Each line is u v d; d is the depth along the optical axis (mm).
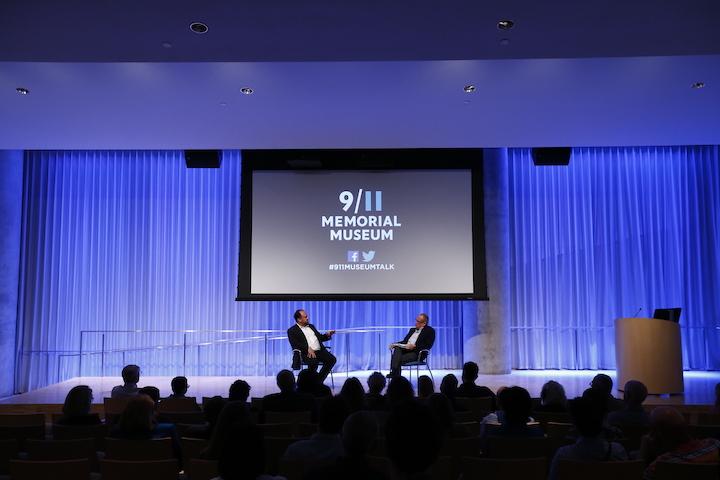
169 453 3857
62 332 12117
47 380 12047
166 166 12414
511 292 12273
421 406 1926
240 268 11094
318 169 11258
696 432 4332
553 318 12211
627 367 8992
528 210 12359
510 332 12188
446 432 4215
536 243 12312
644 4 5531
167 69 7637
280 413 5223
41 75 7793
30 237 12227
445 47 6398
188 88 8219
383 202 11203
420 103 8766
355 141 10469
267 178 11250
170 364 12180
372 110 9031
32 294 12141
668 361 8812
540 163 11703
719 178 12180
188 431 4504
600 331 12141
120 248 12250
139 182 12391
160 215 12336
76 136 10234
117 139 10398
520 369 12164
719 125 10000
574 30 6016
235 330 12164
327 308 12305
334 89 8250
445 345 12242
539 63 7520
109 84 8078
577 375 11344
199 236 12305
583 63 7527
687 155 12297
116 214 12312
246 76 7848
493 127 9859
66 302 12148
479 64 7531
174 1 5426
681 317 12008
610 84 8164
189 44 6289
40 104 8773
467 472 3352
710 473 3139
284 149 11273
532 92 8422
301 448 3367
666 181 12281
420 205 11188
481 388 6527
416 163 11242
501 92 8406
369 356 12258
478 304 11438
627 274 12156
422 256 11125
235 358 12219
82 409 4824
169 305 12211
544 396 5617
